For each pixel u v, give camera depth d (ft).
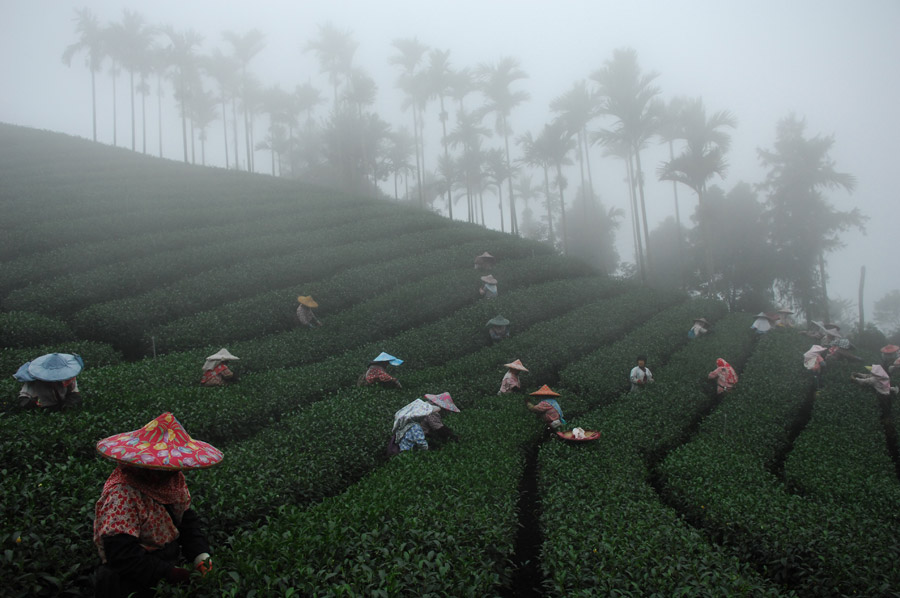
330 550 20.65
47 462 28.14
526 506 37.27
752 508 31.37
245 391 50.96
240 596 17.17
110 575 15.71
